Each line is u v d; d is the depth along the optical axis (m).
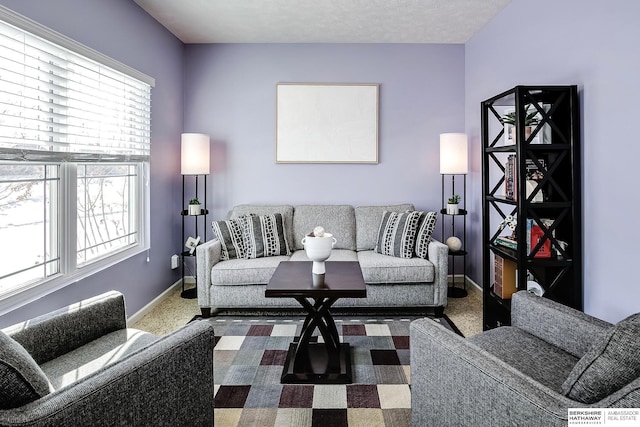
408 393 2.11
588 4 2.27
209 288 3.27
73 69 2.43
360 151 4.19
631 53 1.96
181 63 4.12
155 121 3.57
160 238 3.72
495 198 2.77
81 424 1.04
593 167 2.25
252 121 4.20
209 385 1.53
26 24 1.96
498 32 3.42
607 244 2.15
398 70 4.18
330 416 1.91
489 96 3.62
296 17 3.49
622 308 2.05
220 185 4.23
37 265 2.21
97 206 2.86
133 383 1.18
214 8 3.30
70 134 2.36
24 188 2.13
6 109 1.94
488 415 1.17
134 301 3.22
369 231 3.87
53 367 1.49
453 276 3.92
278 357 2.53
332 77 4.17
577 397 1.09
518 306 1.86
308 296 2.16
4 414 0.95
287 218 3.92
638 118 1.92
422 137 4.21
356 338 2.83
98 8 2.64
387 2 3.20
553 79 2.62
